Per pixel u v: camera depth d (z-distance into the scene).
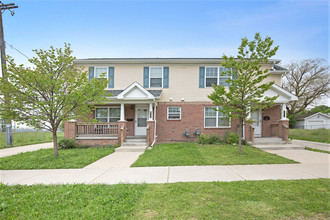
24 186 5.11
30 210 3.72
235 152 9.43
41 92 8.56
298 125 34.44
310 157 8.75
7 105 7.96
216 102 9.16
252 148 10.79
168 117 13.61
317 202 3.90
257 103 9.24
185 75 13.73
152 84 13.80
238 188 4.69
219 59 13.41
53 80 8.09
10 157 9.06
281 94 12.38
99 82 8.95
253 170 6.52
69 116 8.80
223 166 7.11
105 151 10.20
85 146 11.75
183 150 9.91
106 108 13.67
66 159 8.41
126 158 8.88
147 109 13.65
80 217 3.44
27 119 8.42
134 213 3.52
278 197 4.16
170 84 13.73
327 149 11.29
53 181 5.59
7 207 3.85
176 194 4.35
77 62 13.66
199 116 13.52
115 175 6.12
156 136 13.16
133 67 13.88
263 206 3.74
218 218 3.32
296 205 3.77
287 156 8.98
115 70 13.91
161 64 13.81
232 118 9.43
